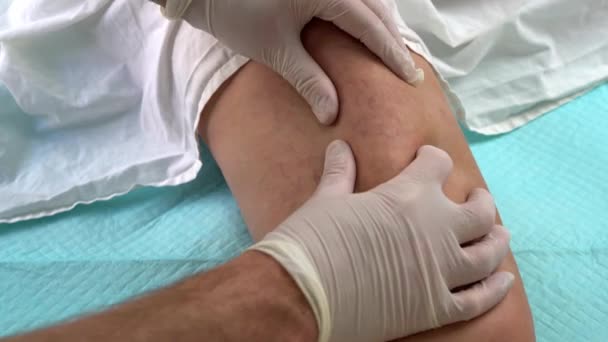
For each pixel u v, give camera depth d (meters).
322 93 0.92
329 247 0.76
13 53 1.19
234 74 1.04
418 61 1.03
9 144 1.23
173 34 1.09
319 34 0.97
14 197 1.20
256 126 1.01
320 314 0.70
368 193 0.82
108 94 1.22
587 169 1.25
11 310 1.08
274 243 0.74
